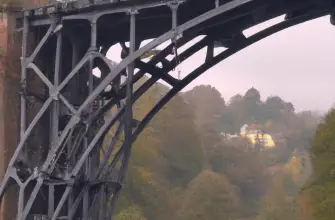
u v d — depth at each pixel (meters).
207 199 60.56
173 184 63.28
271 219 53.31
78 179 15.30
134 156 55.53
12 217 16.53
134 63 15.68
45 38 16.27
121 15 15.57
